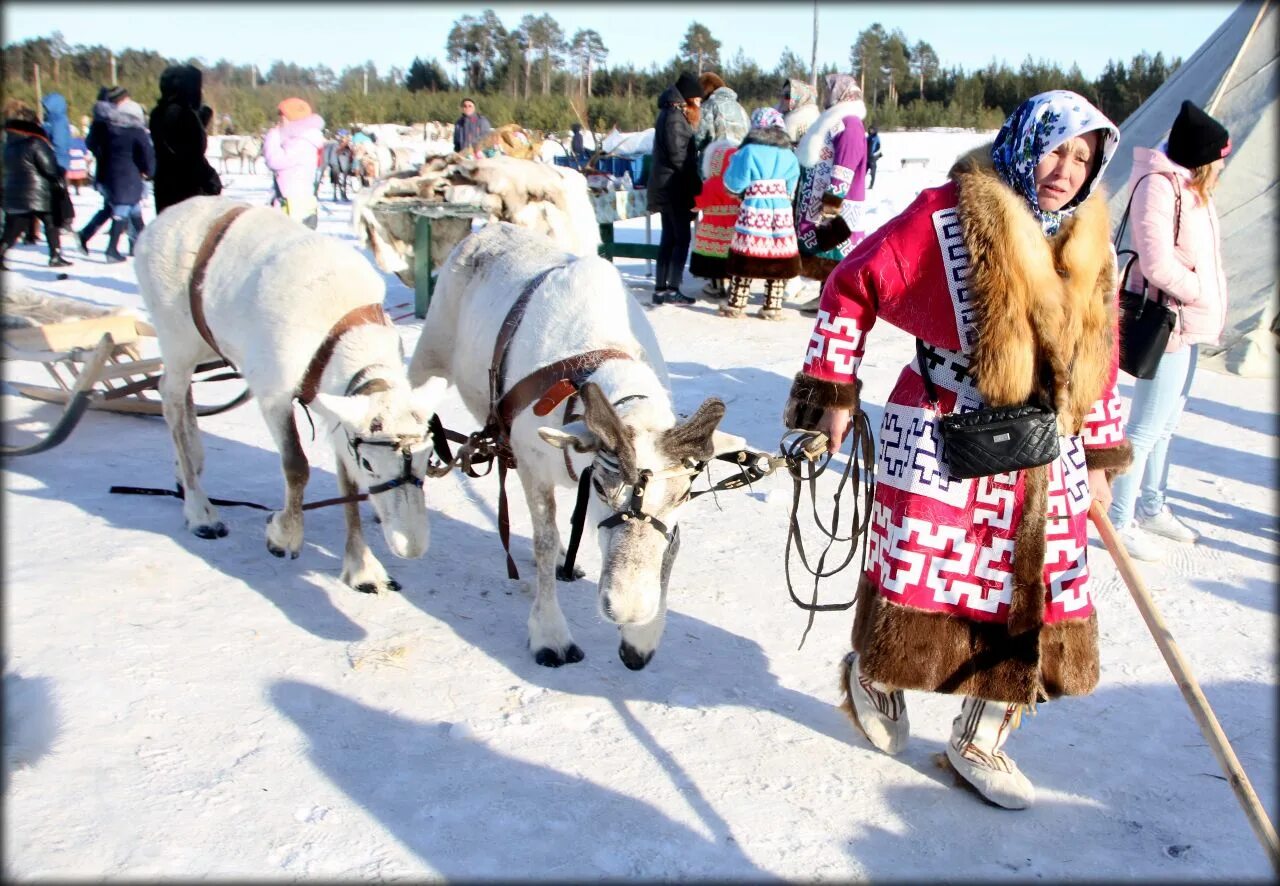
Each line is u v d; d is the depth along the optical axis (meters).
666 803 3.21
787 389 8.02
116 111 13.09
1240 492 6.22
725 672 4.04
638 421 3.31
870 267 2.99
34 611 4.12
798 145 11.01
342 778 3.26
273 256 4.55
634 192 12.36
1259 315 9.08
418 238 9.95
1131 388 8.61
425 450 4.04
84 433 6.63
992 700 3.03
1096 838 3.14
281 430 4.55
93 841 2.88
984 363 2.83
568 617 4.47
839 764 3.48
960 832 3.15
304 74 76.25
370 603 4.47
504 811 3.14
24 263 12.98
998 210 2.79
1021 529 2.94
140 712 3.53
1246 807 2.56
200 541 4.98
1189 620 4.56
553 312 4.02
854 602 3.37
